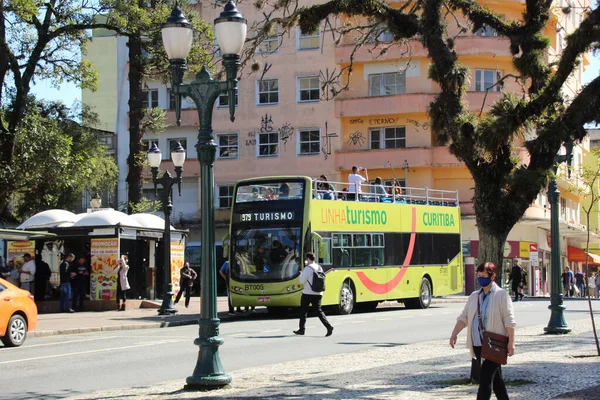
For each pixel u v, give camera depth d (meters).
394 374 13.66
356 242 32.50
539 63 15.86
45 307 33.91
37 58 35.88
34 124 33.72
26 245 35.00
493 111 15.34
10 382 14.52
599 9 14.59
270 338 22.11
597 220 76.69
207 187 13.05
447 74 16.20
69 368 16.34
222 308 36.78
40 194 36.94
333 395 11.49
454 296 52.16
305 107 57.50
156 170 31.30
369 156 55.78
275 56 57.91
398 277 34.84
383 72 56.22
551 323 21.55
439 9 16.45
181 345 20.77
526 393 11.34
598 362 14.90
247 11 52.94
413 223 36.19
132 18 37.19
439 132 16.14
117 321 28.38
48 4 35.84
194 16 38.78
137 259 36.66
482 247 15.57
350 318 30.06
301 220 29.80
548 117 15.16
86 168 35.44
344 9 16.78
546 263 64.69
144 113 41.84
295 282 29.52
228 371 14.97
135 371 15.79
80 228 33.88
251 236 30.41
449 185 55.56
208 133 13.16
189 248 56.78
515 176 15.14
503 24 16.41
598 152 21.73
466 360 15.49
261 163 58.25
